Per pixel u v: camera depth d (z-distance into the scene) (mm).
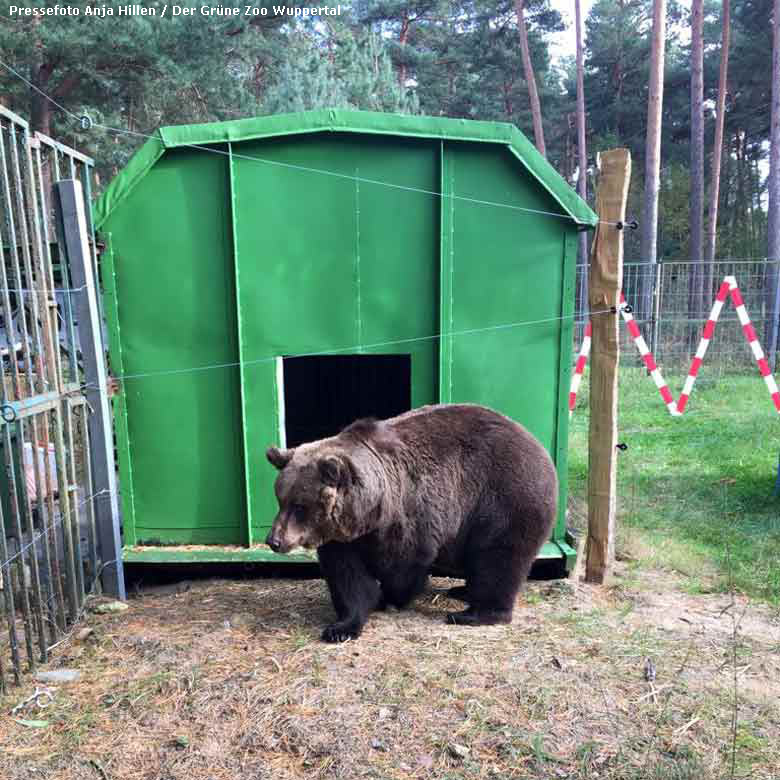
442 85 29938
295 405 8688
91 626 4215
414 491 4023
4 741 3035
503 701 3268
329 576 3994
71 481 4293
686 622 4281
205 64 14977
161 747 2967
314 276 4980
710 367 14641
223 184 4848
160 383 5020
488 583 4176
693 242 20234
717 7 36281
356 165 4887
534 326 5078
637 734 3035
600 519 4977
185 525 5172
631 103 34594
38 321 4008
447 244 4953
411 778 2762
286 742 2973
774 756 2889
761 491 7297
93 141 13891
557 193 4863
